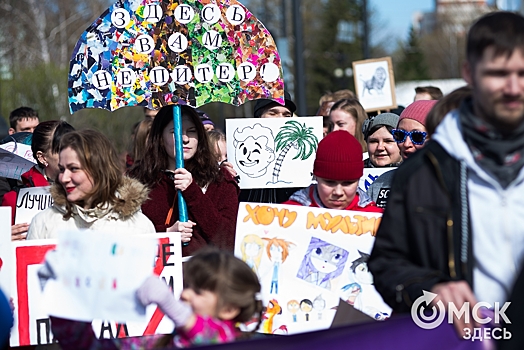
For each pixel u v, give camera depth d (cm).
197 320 259
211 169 461
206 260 278
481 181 247
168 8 453
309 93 4888
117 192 379
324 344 247
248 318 281
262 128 509
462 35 5462
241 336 282
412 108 468
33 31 2895
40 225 379
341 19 4819
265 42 459
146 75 453
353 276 356
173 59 454
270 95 461
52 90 2527
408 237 257
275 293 358
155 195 452
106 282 244
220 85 459
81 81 450
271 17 4322
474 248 247
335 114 610
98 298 244
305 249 360
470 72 250
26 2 2880
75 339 285
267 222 364
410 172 256
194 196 436
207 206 438
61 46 3047
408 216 254
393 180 261
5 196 513
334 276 357
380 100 881
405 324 250
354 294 355
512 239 244
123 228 378
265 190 533
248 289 278
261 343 243
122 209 376
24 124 828
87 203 375
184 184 435
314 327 354
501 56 236
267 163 507
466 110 250
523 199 244
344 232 360
